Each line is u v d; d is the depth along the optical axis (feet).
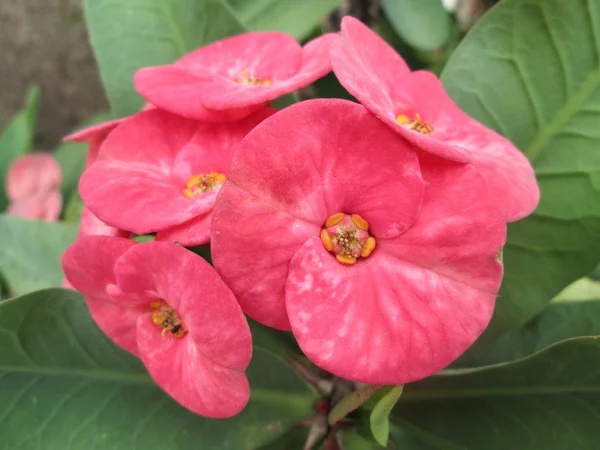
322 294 0.26
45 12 1.01
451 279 0.26
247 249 0.25
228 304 0.24
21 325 0.35
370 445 0.34
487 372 0.34
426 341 0.25
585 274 0.37
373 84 0.29
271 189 0.25
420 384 0.36
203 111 0.31
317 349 0.25
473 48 0.40
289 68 0.35
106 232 0.34
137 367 0.37
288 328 0.26
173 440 0.35
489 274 0.25
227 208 0.24
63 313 0.36
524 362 0.33
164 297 0.28
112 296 0.29
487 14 0.39
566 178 0.38
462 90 0.41
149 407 0.36
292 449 0.36
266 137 0.25
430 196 0.26
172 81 0.33
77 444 0.35
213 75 0.35
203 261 0.24
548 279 0.38
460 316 0.25
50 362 0.36
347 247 0.27
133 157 0.32
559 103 0.39
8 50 1.04
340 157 0.26
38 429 0.35
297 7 0.51
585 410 0.32
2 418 0.35
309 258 0.26
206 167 0.31
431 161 0.26
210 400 0.27
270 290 0.26
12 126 0.81
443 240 0.26
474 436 0.35
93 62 1.03
